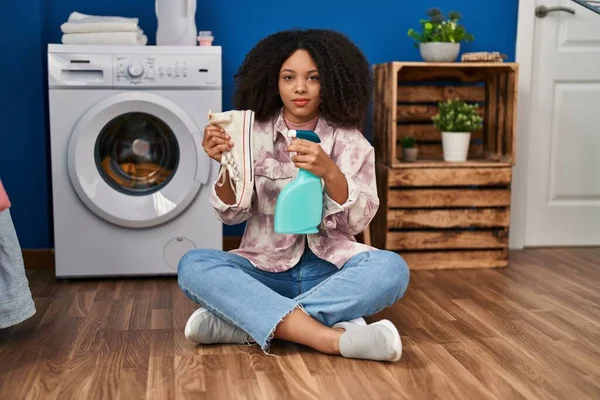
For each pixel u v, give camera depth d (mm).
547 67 3410
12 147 3031
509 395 1679
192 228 2879
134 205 2816
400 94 3303
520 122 3404
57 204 2805
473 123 3107
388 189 3037
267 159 2047
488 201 3092
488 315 2363
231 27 3240
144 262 2875
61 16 3115
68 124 2766
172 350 1993
